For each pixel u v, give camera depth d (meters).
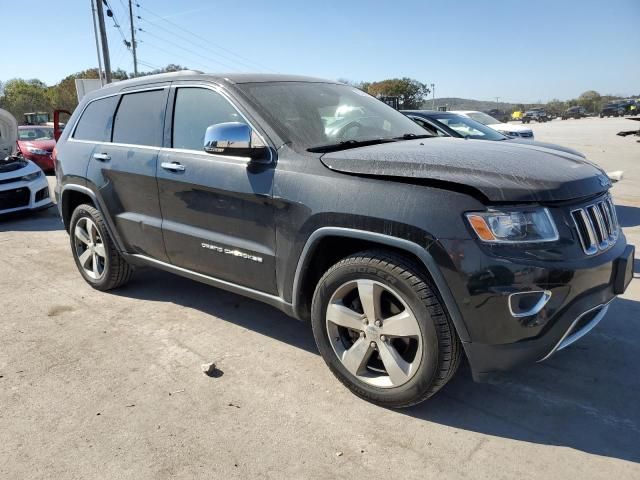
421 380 2.61
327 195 2.75
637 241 6.12
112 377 3.18
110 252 4.43
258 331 3.81
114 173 4.08
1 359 3.43
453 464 2.40
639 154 16.12
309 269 2.99
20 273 5.28
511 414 2.76
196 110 3.57
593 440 2.54
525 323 2.37
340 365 2.92
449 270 2.40
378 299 2.71
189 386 3.07
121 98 4.23
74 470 2.39
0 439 2.62
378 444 2.54
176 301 4.40
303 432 2.64
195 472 2.37
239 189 3.14
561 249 2.40
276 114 3.23
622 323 3.79
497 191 2.37
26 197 8.09
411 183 2.55
